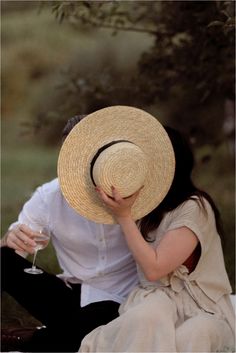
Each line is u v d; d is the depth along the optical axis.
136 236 3.80
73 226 4.29
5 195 9.46
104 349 3.83
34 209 4.34
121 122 3.90
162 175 3.92
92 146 3.88
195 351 3.75
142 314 3.78
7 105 13.95
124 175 3.74
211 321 3.87
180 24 7.06
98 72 7.99
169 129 4.11
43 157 12.73
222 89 7.33
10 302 5.55
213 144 8.40
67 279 4.44
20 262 4.35
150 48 7.64
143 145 3.91
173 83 7.47
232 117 8.59
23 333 4.64
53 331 4.25
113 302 4.23
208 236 3.99
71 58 13.39
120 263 4.29
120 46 13.02
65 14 6.18
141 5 7.21
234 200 8.05
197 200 4.01
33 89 13.99
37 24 14.51
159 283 4.00
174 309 3.91
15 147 13.26
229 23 5.22
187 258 4.00
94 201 3.91
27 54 14.30
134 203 3.91
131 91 7.52
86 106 7.61
